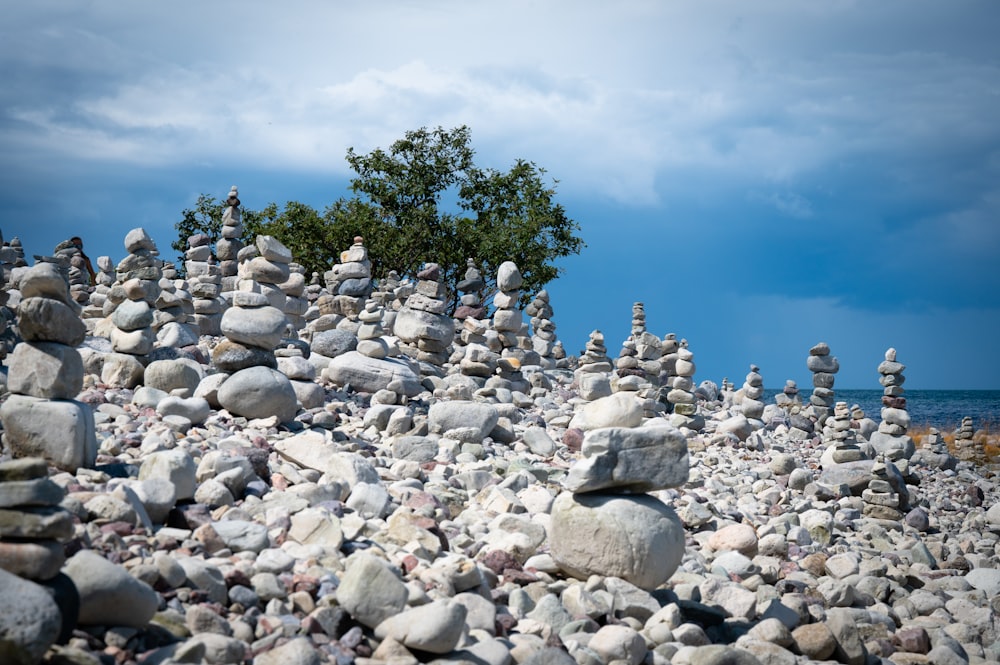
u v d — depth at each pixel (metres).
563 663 5.57
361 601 5.68
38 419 7.25
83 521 6.18
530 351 20.72
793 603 7.68
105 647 4.97
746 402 19.70
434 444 10.34
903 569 10.04
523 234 37.78
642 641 6.20
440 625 5.40
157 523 6.78
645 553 6.90
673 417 16.41
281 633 5.45
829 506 12.47
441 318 16.45
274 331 10.52
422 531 7.31
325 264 38.56
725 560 8.67
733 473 13.62
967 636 8.11
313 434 9.16
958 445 22.69
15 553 4.75
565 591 6.79
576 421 13.30
